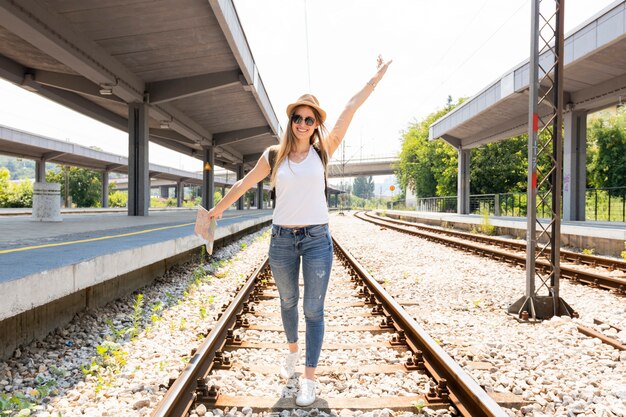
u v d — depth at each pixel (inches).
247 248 566.9
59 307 195.3
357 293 268.7
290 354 129.0
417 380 132.1
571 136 767.1
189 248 363.3
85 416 110.9
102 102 893.8
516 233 699.4
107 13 509.7
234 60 707.4
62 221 564.4
